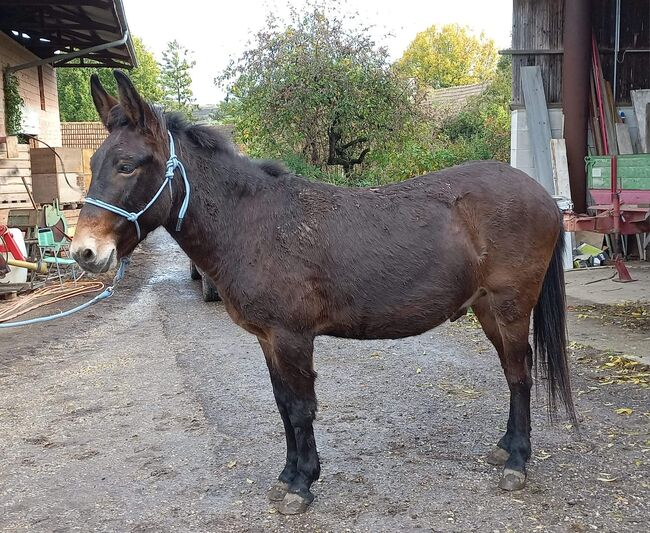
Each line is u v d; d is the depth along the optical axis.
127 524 3.03
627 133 10.16
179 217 2.90
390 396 4.70
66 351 6.45
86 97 34.84
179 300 9.04
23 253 9.03
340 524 2.95
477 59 45.22
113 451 3.89
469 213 3.11
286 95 11.33
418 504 3.09
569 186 9.87
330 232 2.95
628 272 8.62
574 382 4.75
